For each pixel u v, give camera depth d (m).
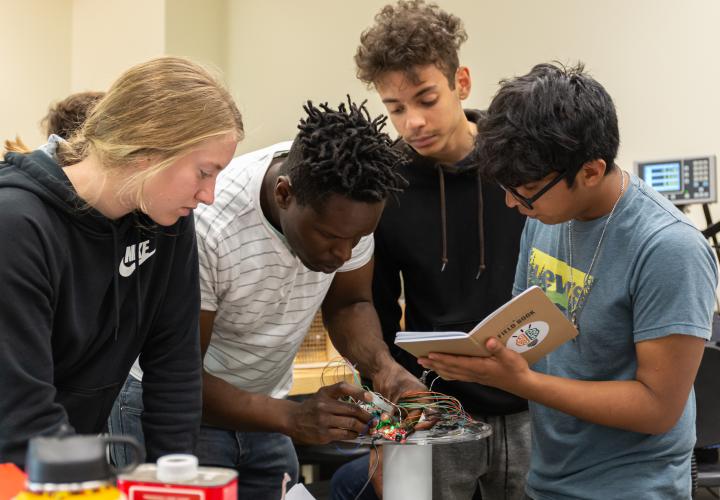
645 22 3.57
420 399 1.68
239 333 1.81
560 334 1.50
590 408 1.48
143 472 0.86
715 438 2.57
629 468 1.53
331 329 2.01
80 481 0.75
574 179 1.44
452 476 2.08
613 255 1.52
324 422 1.58
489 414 2.06
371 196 1.45
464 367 1.51
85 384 1.42
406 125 1.98
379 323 2.01
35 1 5.08
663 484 1.51
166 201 1.26
